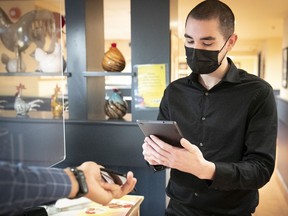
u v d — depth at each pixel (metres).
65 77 2.16
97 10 2.32
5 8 1.50
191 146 0.99
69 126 2.16
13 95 1.64
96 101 2.35
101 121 2.12
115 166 2.17
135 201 1.45
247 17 5.49
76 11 2.11
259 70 10.47
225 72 1.27
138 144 2.08
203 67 1.24
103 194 0.83
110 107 2.19
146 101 2.10
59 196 0.68
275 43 8.26
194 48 1.22
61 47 1.98
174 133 1.01
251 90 1.23
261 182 1.12
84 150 2.16
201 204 1.27
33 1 1.68
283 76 6.21
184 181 1.30
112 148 2.12
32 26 1.66
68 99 2.20
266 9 4.81
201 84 1.33
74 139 2.17
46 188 0.65
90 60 2.22
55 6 2.05
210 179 1.06
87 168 0.82
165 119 1.46
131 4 2.05
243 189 1.17
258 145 1.16
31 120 1.49
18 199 0.61
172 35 2.18
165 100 1.46
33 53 1.73
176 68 2.48
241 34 7.72
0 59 1.61
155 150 1.08
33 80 1.82
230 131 1.23
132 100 2.14
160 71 2.06
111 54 2.15
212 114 1.28
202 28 1.17
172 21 2.19
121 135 2.10
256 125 1.18
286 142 3.90
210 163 1.05
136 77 2.11
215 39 1.18
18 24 1.58
